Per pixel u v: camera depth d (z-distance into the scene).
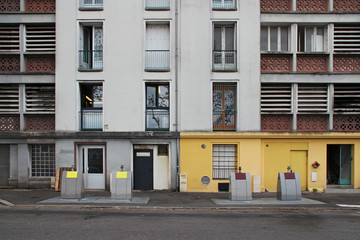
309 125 13.22
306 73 12.94
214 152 13.04
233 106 13.14
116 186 10.27
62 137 12.68
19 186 12.81
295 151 13.20
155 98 13.29
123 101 12.77
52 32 13.16
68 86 12.77
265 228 7.10
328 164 13.56
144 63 12.79
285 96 13.11
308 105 13.13
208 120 12.74
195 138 12.73
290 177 10.50
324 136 12.88
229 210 9.23
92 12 12.83
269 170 13.08
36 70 13.15
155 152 13.04
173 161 12.74
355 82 12.91
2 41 13.01
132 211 8.92
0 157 13.04
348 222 7.79
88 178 12.93
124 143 12.77
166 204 9.79
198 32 12.81
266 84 13.23
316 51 13.27
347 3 13.28
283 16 13.02
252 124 12.82
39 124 13.09
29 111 13.11
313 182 13.04
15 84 13.10
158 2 12.97
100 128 12.97
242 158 12.79
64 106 12.75
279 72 12.94
